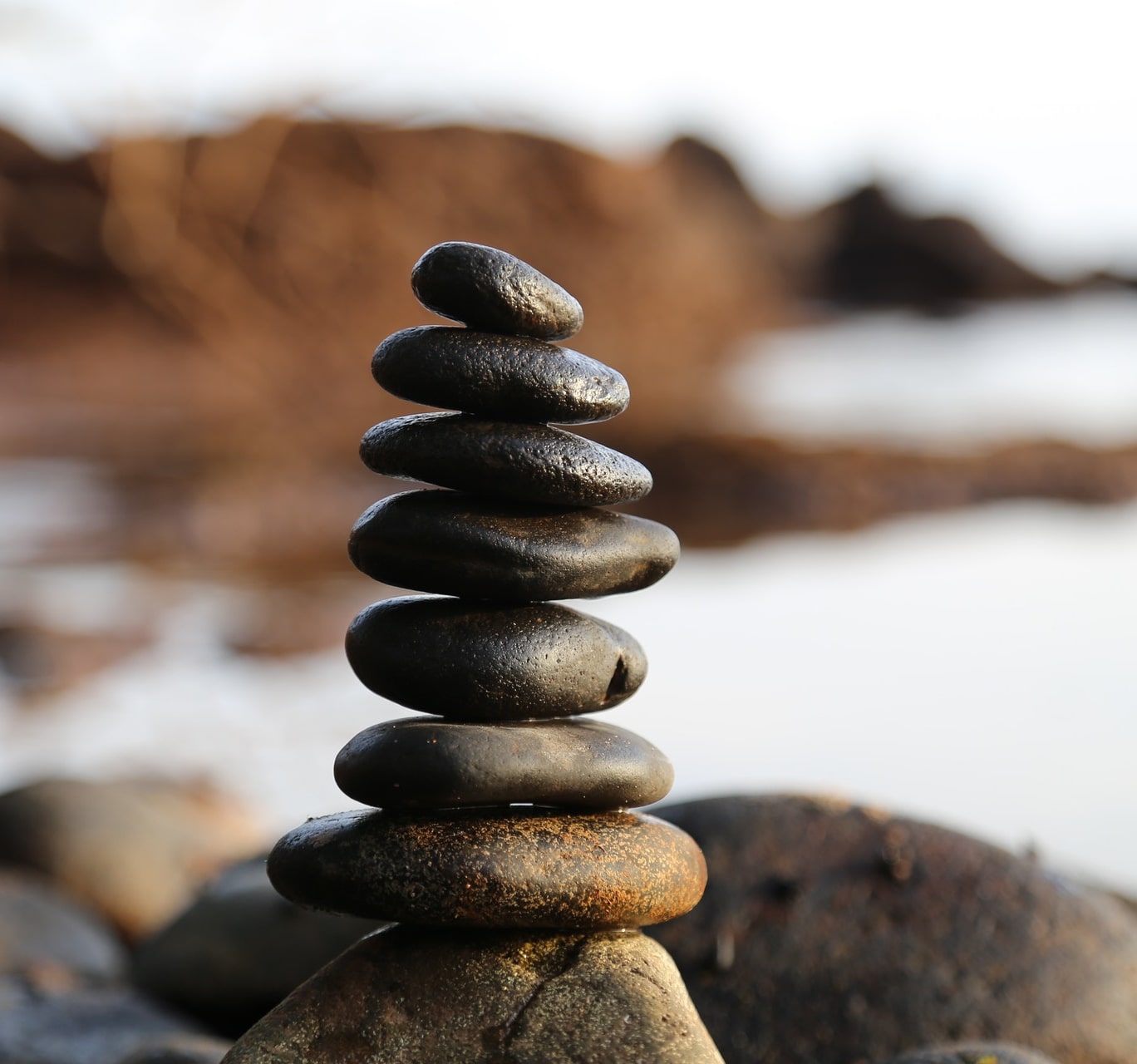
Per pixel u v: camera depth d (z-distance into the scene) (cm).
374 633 119
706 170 1380
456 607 119
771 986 132
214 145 722
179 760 259
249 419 674
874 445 602
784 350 1082
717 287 1102
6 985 147
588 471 119
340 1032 118
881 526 499
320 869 117
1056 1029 130
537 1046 117
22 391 718
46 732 277
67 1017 142
